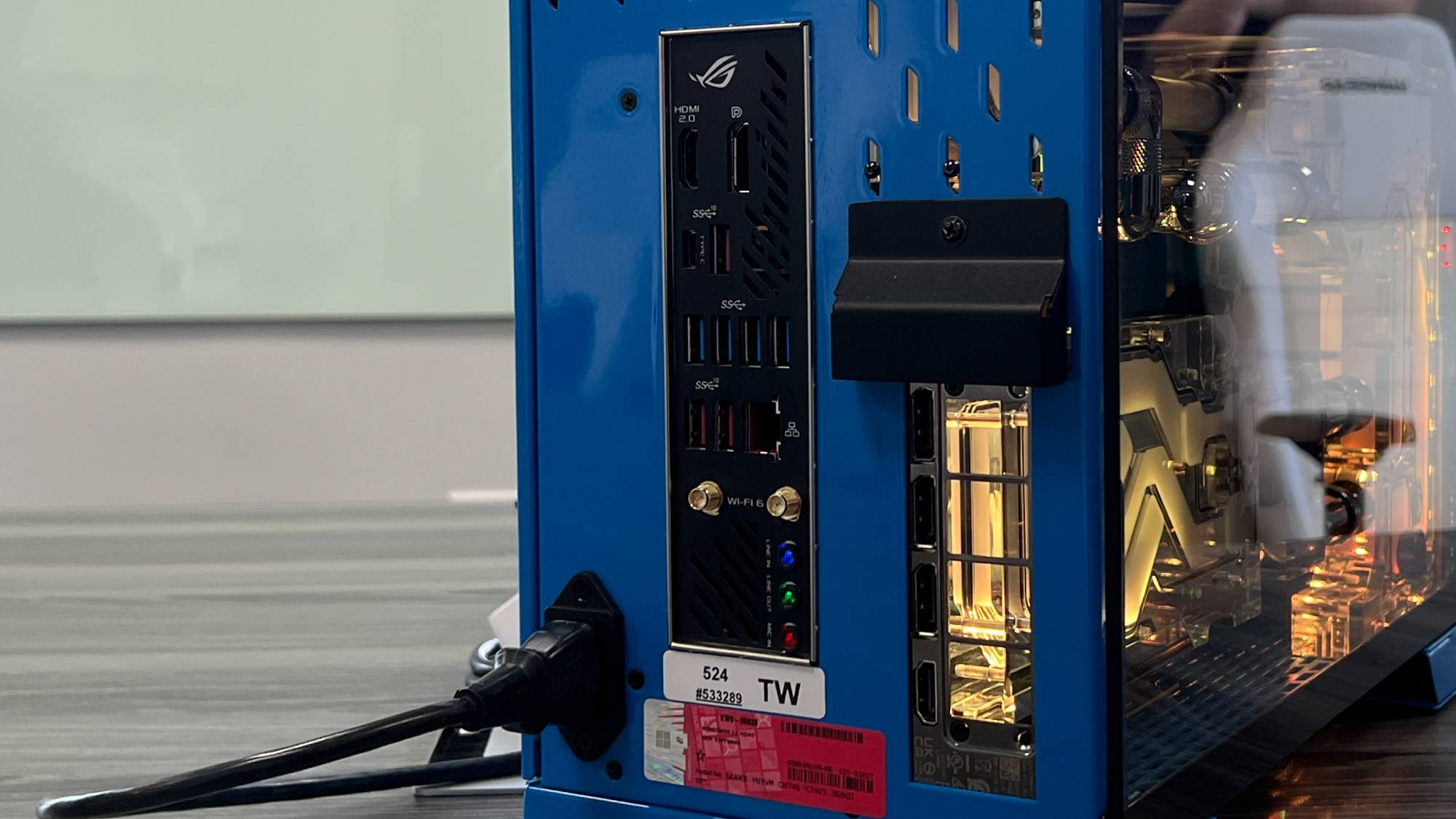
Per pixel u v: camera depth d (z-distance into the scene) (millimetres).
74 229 2977
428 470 3080
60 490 3033
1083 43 519
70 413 3020
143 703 916
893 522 577
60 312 2990
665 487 627
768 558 609
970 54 541
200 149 2973
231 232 2998
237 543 1530
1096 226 524
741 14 589
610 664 648
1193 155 655
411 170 3002
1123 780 546
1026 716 562
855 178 568
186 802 651
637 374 629
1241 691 689
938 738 577
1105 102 522
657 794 646
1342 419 825
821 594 597
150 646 1072
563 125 636
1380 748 808
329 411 3057
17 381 3006
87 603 1235
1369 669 804
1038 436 539
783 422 598
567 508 654
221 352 3031
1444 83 947
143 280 2996
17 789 753
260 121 2975
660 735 641
